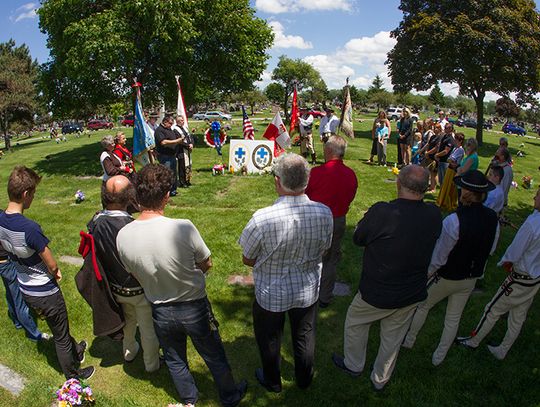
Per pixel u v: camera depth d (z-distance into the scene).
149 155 9.53
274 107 64.31
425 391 3.32
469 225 3.04
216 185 10.04
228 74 20.03
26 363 3.59
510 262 3.37
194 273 2.74
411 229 2.74
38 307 3.08
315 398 3.24
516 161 18.53
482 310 4.51
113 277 2.99
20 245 2.93
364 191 9.69
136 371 3.53
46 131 56.72
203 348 2.92
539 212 3.19
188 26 15.46
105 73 15.54
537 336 4.07
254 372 3.53
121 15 15.01
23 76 35.16
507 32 22.47
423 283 2.93
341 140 4.00
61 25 15.46
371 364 3.65
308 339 3.02
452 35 21.95
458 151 7.95
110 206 2.94
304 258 2.77
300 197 2.71
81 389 3.01
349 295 4.80
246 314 4.40
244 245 2.73
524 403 3.22
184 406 3.02
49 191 10.40
